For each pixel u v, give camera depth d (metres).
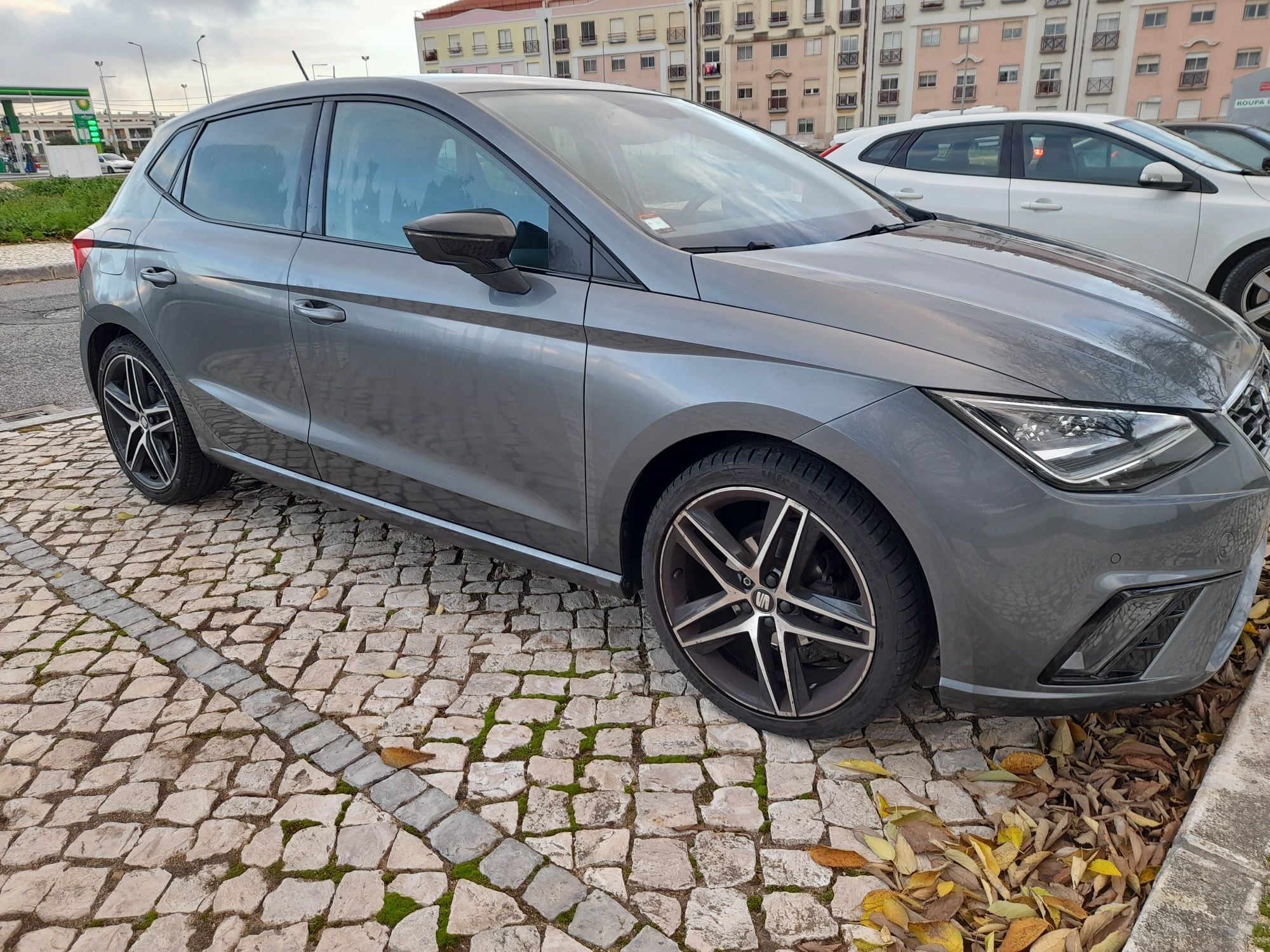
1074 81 60.41
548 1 69.75
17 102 56.16
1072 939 1.67
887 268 2.25
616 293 2.22
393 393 2.68
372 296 2.64
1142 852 1.87
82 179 30.28
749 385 1.99
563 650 2.68
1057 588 1.82
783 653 2.15
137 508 3.79
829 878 1.85
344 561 3.27
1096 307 2.14
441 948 1.69
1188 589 1.88
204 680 2.55
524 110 2.62
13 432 4.83
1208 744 2.19
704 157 2.78
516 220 2.41
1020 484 1.79
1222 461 1.87
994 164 6.10
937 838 1.94
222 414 3.29
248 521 3.63
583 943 1.69
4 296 9.63
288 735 2.31
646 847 1.93
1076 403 1.81
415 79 2.76
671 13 67.31
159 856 1.93
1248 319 5.43
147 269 3.35
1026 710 1.95
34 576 3.20
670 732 2.30
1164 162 5.44
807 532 2.03
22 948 1.71
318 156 2.91
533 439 2.40
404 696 2.46
